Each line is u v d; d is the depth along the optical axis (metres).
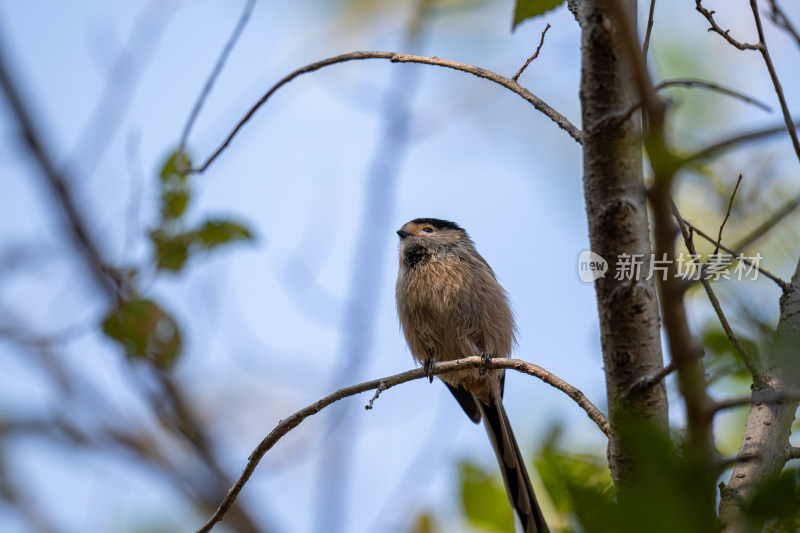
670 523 3.37
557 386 6.98
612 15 4.70
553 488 5.79
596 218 5.12
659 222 3.85
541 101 6.55
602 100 4.98
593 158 5.08
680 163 3.75
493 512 8.66
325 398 7.88
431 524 9.57
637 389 5.07
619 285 5.09
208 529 7.67
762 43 5.95
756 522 3.56
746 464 5.38
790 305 6.06
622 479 4.82
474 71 6.98
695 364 4.01
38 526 11.52
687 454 3.60
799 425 6.44
